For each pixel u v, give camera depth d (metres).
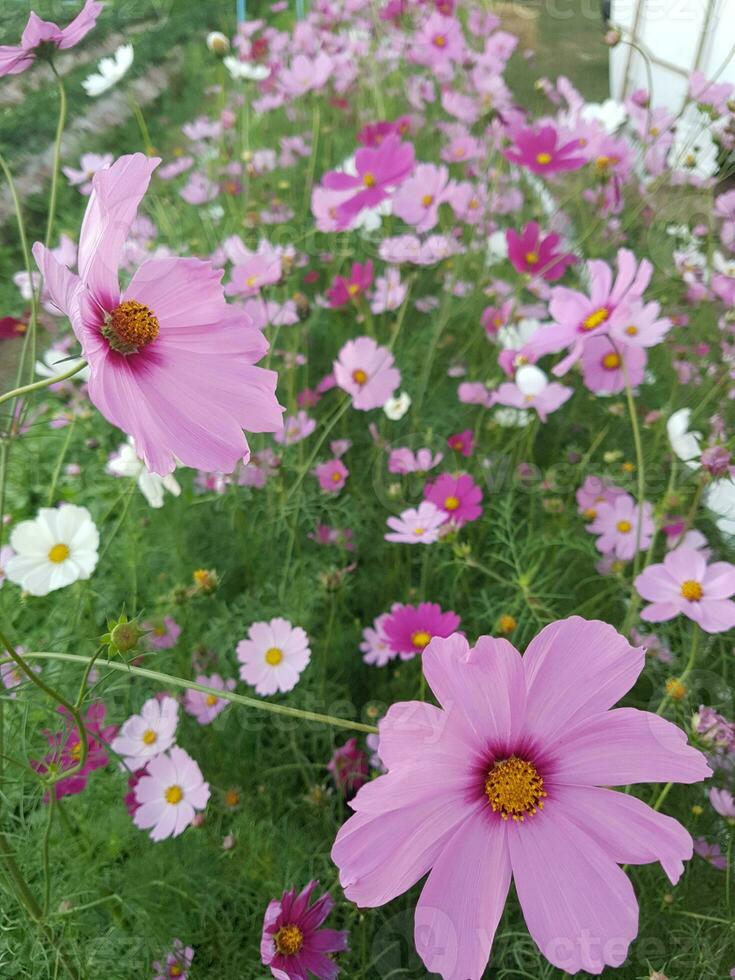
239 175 1.26
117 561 0.77
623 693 0.22
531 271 0.82
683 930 0.48
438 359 0.98
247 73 1.25
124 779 0.60
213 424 0.28
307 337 0.98
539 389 0.72
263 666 0.61
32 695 0.48
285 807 0.63
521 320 0.87
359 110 1.36
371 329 0.94
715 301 0.86
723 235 0.85
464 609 0.72
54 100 1.43
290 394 0.83
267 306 0.80
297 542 0.74
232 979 0.51
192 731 0.66
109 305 0.28
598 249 0.96
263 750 0.65
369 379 0.71
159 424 0.27
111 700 0.62
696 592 0.47
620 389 0.70
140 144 1.48
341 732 0.66
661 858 0.21
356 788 0.60
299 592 0.73
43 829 0.52
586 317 0.52
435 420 0.89
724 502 0.70
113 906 0.53
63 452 0.70
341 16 1.50
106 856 0.56
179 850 0.56
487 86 1.12
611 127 0.97
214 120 1.42
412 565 0.79
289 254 0.80
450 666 0.21
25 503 0.85
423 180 0.86
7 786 0.50
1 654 0.52
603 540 0.66
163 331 0.28
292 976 0.36
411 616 0.52
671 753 0.22
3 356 0.94
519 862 0.22
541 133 0.80
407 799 0.21
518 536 0.77
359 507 0.82
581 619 0.21
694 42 0.94
